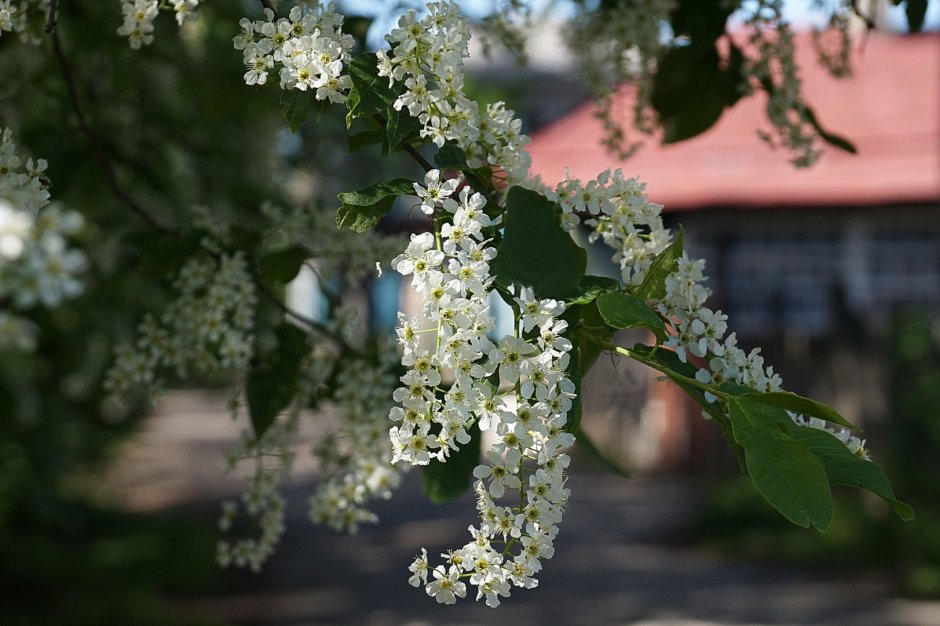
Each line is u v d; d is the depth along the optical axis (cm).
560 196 172
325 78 160
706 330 159
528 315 144
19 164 182
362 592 841
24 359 570
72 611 752
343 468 259
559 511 143
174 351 268
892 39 1485
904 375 995
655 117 305
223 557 261
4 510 878
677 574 872
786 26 279
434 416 143
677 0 289
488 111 174
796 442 132
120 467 1550
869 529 892
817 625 707
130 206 271
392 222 238
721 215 1294
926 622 711
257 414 257
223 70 394
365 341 274
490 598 145
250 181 529
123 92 368
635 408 1375
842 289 1085
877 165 1273
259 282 267
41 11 238
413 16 157
